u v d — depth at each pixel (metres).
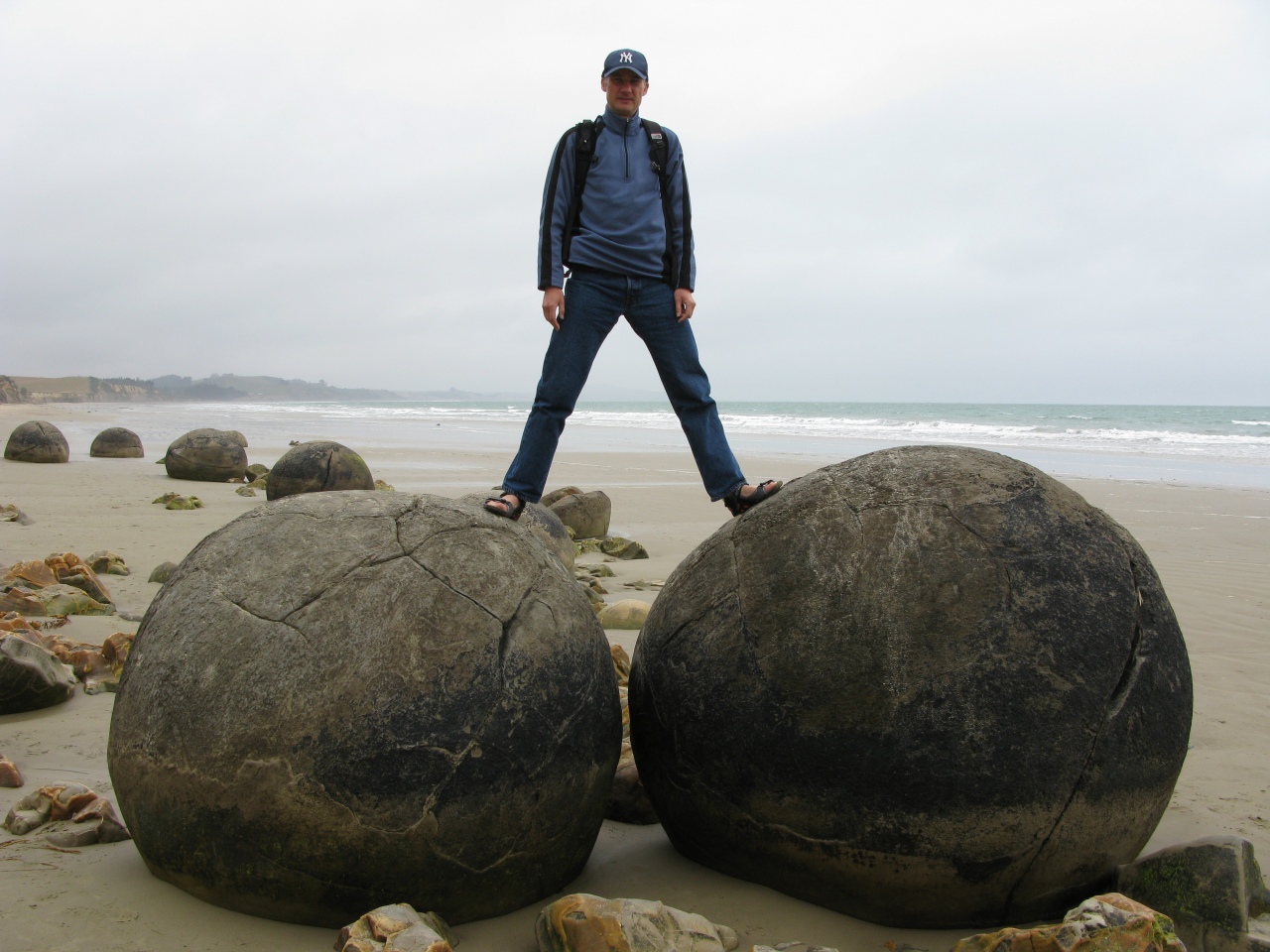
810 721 2.86
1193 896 2.79
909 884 2.83
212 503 13.05
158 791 2.75
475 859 2.74
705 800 3.10
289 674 2.65
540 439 3.97
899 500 3.02
